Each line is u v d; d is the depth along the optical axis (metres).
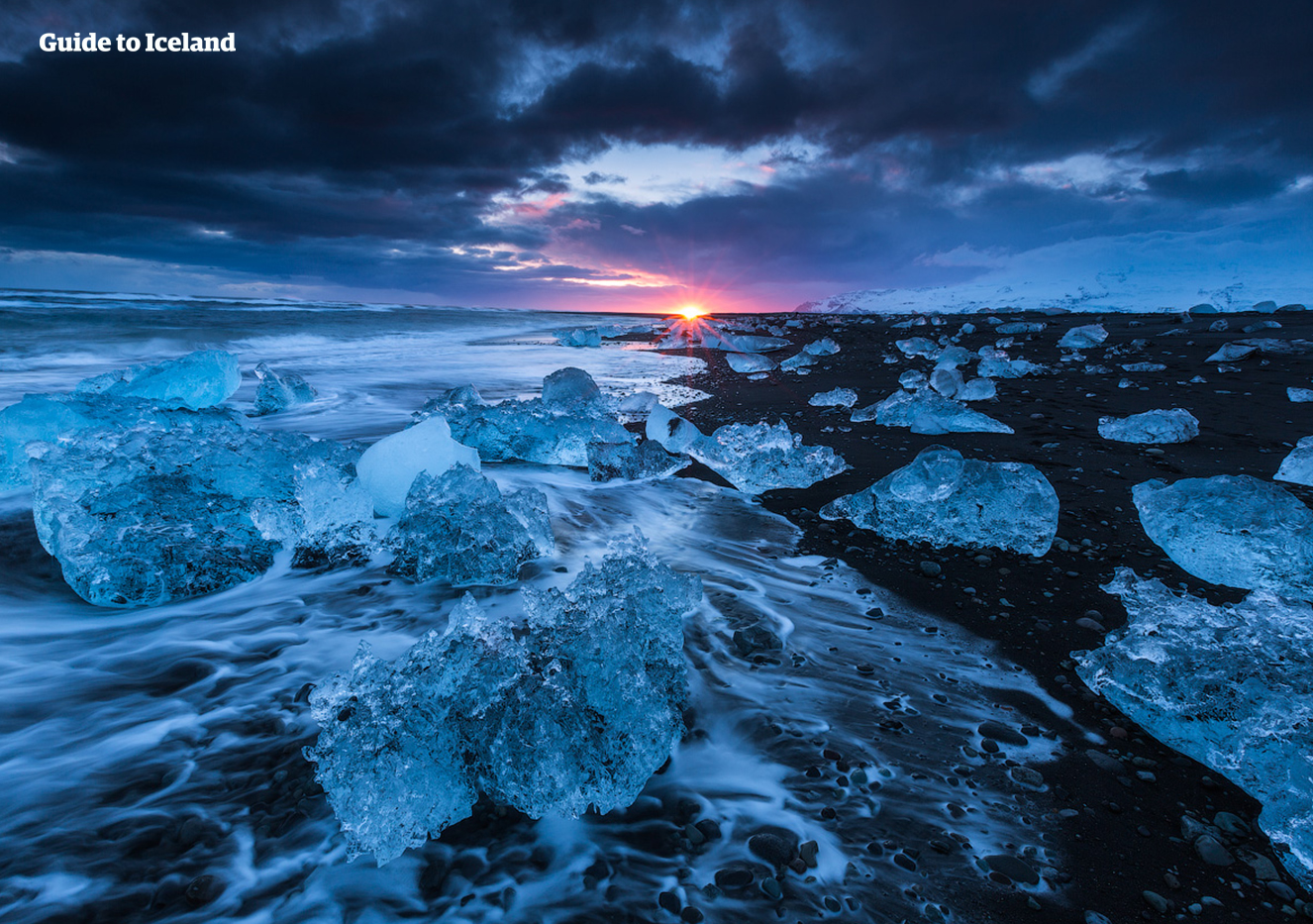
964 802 1.69
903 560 3.30
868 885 1.45
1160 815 1.64
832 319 28.62
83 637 2.63
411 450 3.79
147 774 1.83
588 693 1.83
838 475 4.71
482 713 1.78
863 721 2.04
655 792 1.77
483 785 1.72
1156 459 4.54
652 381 10.18
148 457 3.30
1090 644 2.46
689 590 2.71
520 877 1.50
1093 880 1.45
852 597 2.92
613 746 1.74
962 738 1.95
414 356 14.74
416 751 1.63
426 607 2.89
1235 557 2.81
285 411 7.39
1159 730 1.93
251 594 3.02
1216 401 6.14
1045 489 3.28
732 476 4.76
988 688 2.21
